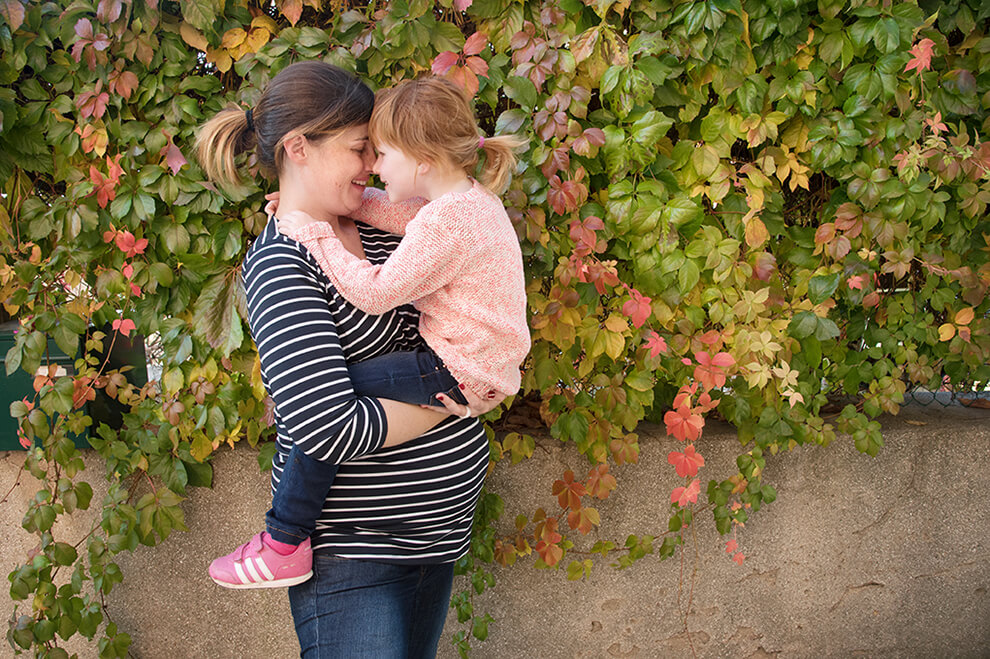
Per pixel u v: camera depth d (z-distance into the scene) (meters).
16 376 2.07
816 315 2.04
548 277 2.04
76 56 1.76
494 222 1.40
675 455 1.97
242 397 2.03
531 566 2.28
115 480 2.09
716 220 2.07
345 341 1.35
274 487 1.44
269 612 2.24
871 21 1.86
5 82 1.83
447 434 1.42
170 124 1.86
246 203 1.95
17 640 1.95
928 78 1.97
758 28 1.87
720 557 2.34
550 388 2.08
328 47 1.88
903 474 2.35
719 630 2.38
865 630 2.43
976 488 2.38
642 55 1.84
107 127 1.86
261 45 1.87
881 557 2.39
